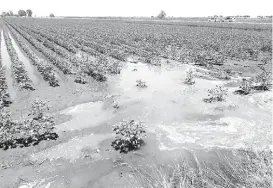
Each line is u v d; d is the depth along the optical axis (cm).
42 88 1395
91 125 940
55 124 948
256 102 1142
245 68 1856
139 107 1107
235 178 584
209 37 3522
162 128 908
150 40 3250
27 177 652
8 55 2486
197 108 1089
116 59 2212
